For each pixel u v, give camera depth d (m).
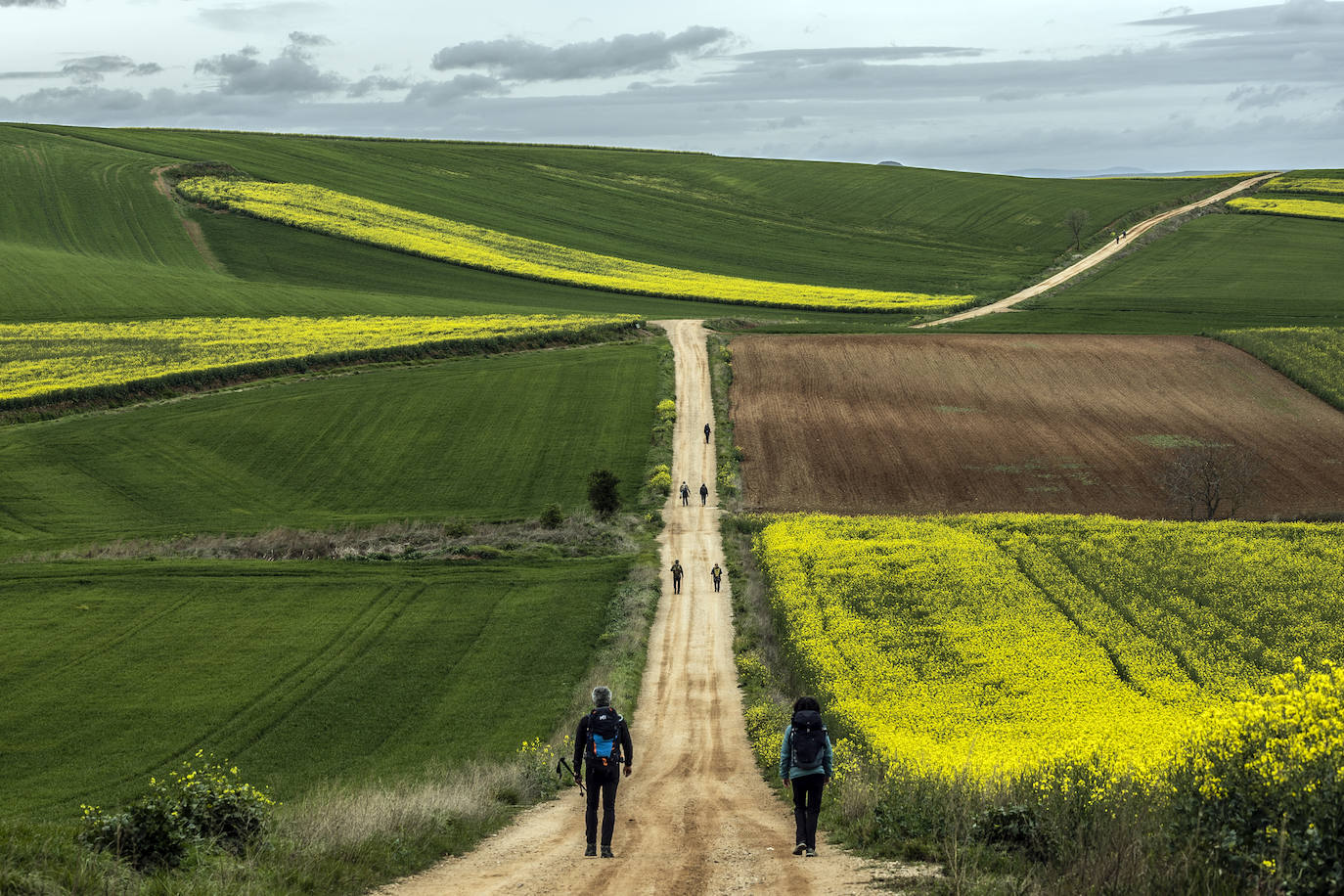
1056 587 36.78
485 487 60.78
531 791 17.98
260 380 76.25
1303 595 35.09
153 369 74.19
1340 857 7.49
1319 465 63.31
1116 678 27.17
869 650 29.97
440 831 13.43
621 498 60.38
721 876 10.53
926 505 59.75
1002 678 27.19
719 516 57.72
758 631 36.59
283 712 29.42
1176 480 57.53
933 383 79.62
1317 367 78.88
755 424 72.31
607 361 84.38
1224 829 8.39
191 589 41.22
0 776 24.91
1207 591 35.75
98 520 53.69
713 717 27.39
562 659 34.44
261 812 12.30
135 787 24.05
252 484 59.84
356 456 64.38
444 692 31.36
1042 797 11.70
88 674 32.41
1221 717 10.03
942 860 10.84
